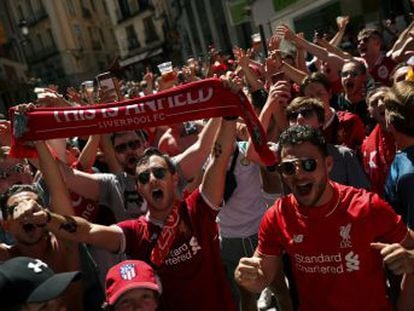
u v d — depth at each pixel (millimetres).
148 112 2879
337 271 2195
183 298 2611
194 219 2646
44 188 3365
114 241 2600
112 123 2902
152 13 47562
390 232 2158
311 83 3838
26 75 38156
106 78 4039
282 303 3459
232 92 2771
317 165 2168
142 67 50062
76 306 2668
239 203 3521
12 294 1920
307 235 2229
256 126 2773
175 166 2812
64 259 2736
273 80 4906
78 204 3213
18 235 2572
